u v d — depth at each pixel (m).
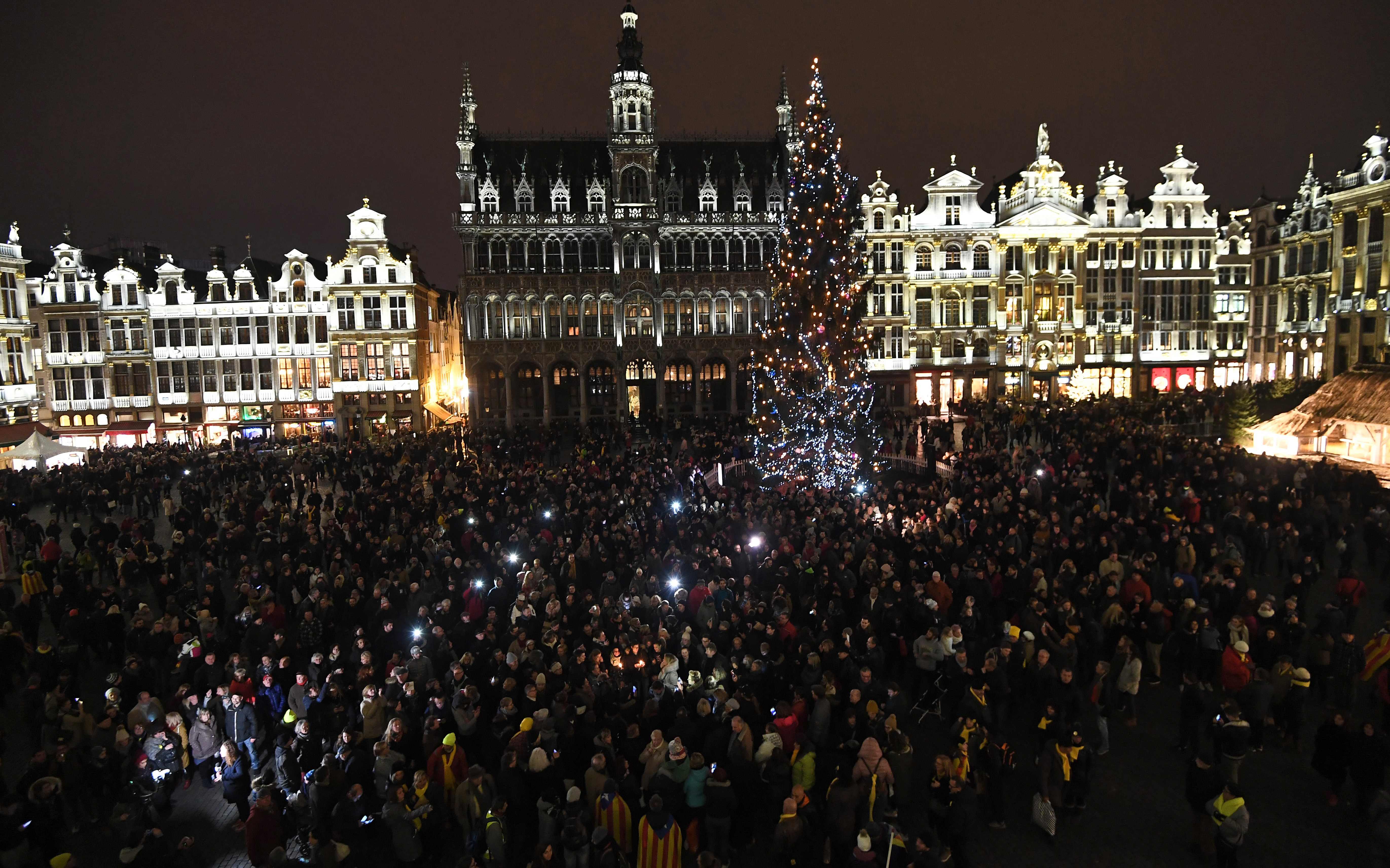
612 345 64.88
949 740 15.26
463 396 85.12
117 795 13.61
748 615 16.14
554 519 24.58
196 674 15.20
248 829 11.14
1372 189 48.03
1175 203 67.12
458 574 19.27
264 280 63.91
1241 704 13.88
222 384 61.44
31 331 58.16
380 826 12.92
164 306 60.50
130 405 60.56
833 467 31.48
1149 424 43.62
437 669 15.55
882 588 17.16
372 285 61.88
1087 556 19.59
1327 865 11.69
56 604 19.97
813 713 12.93
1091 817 13.02
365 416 62.47
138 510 33.03
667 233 64.88
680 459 37.19
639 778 12.75
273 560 22.61
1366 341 49.66
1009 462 31.59
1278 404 48.00
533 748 12.21
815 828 11.73
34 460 42.19
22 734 16.58
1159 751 14.77
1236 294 68.56
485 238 64.31
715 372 67.31
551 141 68.31
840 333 31.14
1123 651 15.27
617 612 16.92
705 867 9.36
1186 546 19.05
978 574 17.59
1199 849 11.94
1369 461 34.59
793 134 66.69
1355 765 12.03
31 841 11.06
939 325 65.69
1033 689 14.71
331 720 13.76
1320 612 15.39
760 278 65.12
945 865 11.76
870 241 64.75
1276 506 23.16
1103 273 66.69
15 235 57.03
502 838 11.08
